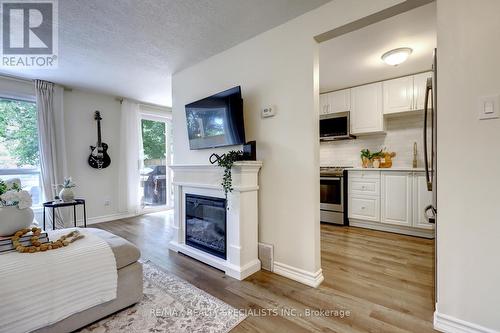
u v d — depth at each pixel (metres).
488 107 1.22
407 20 2.00
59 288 1.29
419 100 3.16
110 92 4.00
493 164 1.22
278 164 2.12
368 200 3.44
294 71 2.00
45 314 1.24
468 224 1.29
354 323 1.45
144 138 4.82
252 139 2.31
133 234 3.38
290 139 2.04
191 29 2.15
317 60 1.96
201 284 1.95
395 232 3.29
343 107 3.75
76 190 3.82
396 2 1.50
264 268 2.21
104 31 2.16
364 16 1.63
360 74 3.21
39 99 3.34
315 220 1.93
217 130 2.45
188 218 2.69
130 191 4.41
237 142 2.26
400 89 3.29
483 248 1.25
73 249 1.43
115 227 3.73
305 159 1.95
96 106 4.05
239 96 2.19
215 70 2.64
